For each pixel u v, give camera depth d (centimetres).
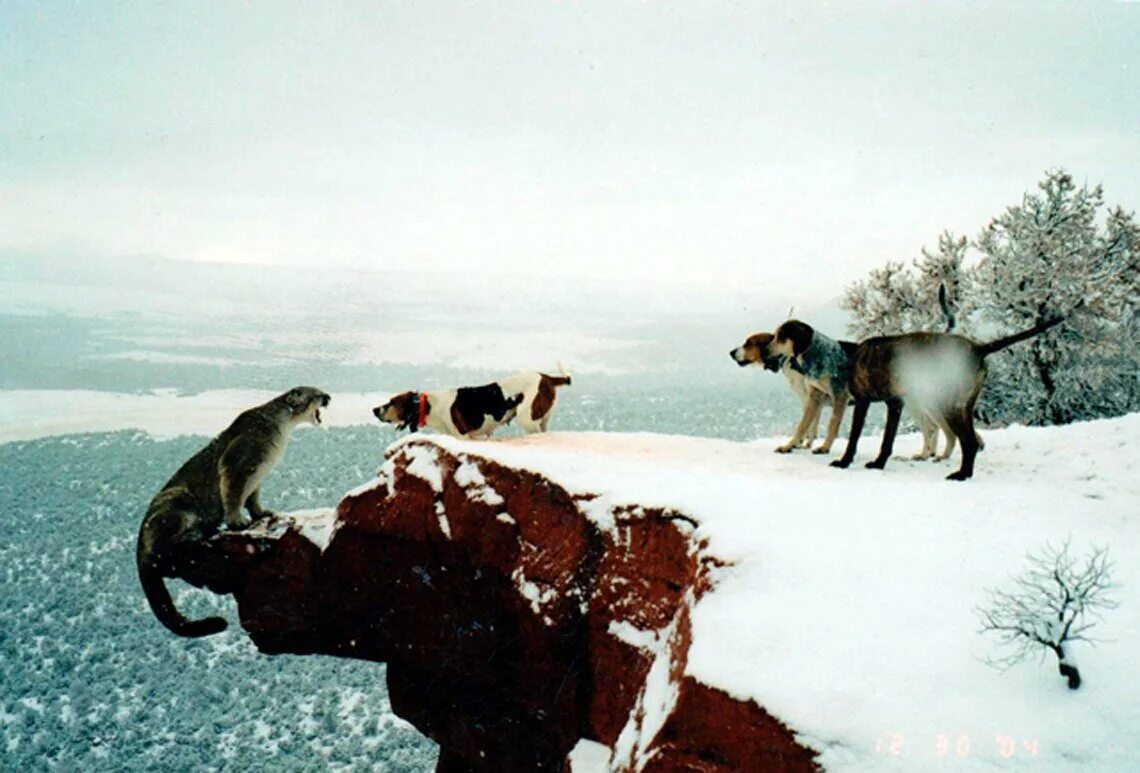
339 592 1007
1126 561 507
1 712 4150
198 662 4666
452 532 875
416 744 4000
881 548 539
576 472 795
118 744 3984
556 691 750
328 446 5731
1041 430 1132
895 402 881
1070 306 1902
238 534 1047
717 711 412
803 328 949
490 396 1055
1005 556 522
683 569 632
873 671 400
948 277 2097
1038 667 386
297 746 3991
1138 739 336
